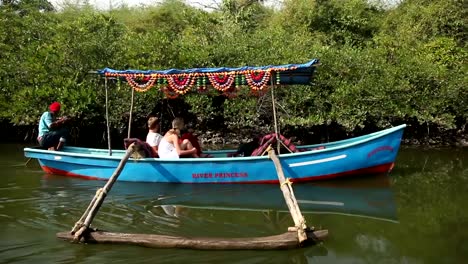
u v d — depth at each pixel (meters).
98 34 13.30
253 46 14.15
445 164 10.05
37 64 12.21
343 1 17.77
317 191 7.62
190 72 7.99
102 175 8.45
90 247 5.16
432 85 13.04
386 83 12.61
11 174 8.84
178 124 8.53
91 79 12.56
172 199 7.16
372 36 17.47
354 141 9.01
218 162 7.96
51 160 8.79
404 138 13.20
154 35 13.35
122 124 12.86
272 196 7.32
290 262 4.79
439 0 16.12
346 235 5.59
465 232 5.66
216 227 5.87
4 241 5.33
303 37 15.32
